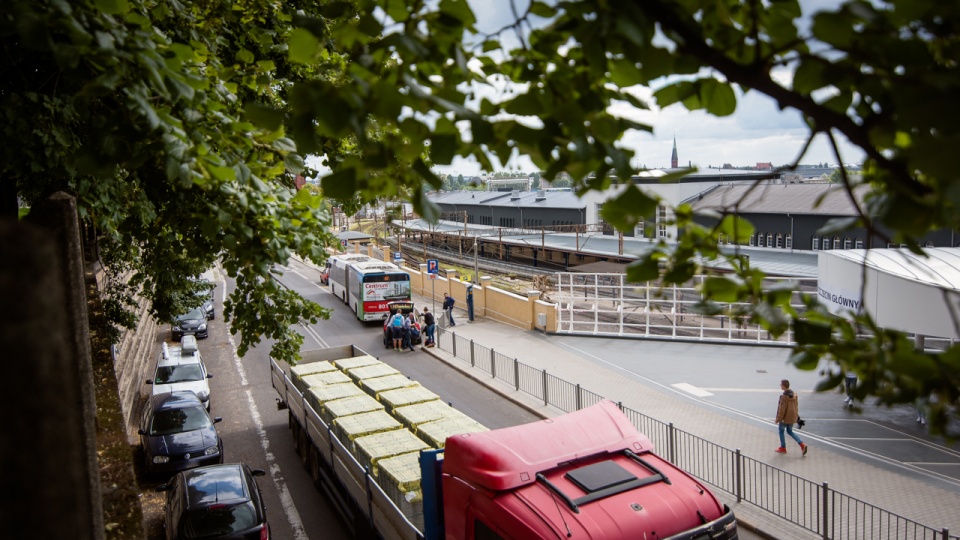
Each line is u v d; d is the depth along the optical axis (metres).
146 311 27.16
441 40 2.62
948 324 17.34
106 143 4.60
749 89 2.46
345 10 2.75
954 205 1.65
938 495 14.14
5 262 1.35
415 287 46.88
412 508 9.88
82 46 3.99
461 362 27.50
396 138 2.56
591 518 7.28
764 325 2.81
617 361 26.38
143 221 9.90
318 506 14.88
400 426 12.54
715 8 2.43
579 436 8.62
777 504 13.64
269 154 6.29
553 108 2.38
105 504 6.44
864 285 2.36
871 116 2.03
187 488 12.70
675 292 29.16
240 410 22.09
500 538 7.62
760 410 20.16
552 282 56.09
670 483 7.88
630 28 2.09
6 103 6.55
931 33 1.88
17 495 1.39
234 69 6.98
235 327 9.48
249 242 6.68
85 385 2.86
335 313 40.34
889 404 2.52
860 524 12.74
